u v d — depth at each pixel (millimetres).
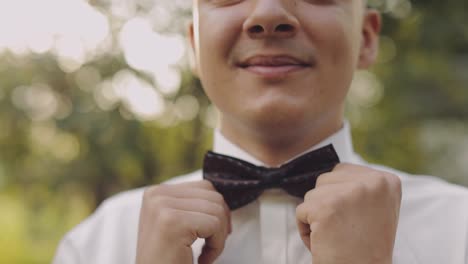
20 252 2240
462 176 1190
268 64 536
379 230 509
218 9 558
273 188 580
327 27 540
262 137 578
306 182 568
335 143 610
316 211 511
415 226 626
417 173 1177
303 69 539
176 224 534
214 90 566
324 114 566
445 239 613
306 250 583
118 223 681
